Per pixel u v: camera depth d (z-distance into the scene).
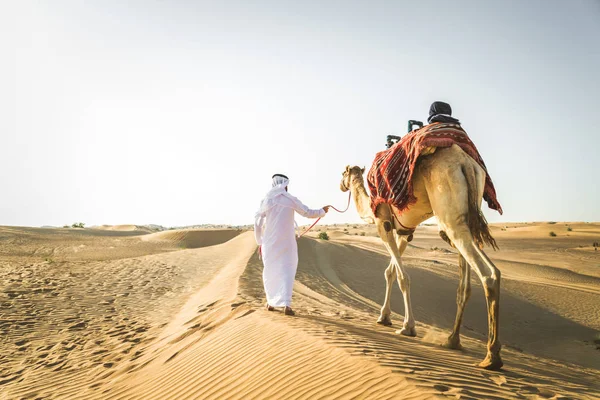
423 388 3.56
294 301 12.84
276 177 8.59
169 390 5.65
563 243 74.81
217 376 5.46
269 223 8.13
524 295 24.88
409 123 7.66
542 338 17.06
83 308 13.73
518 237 86.19
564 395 3.90
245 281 14.89
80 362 8.41
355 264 30.81
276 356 5.25
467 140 5.71
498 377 4.30
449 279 27.83
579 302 24.12
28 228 55.66
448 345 6.38
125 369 7.32
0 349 9.69
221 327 7.65
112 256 34.41
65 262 24.92
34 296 15.09
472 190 5.35
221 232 58.94
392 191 6.20
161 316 12.34
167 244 52.22
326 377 4.31
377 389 3.77
